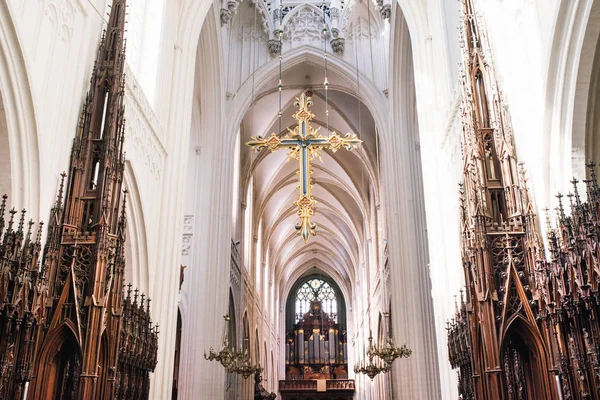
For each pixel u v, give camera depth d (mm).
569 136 8391
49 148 8414
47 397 7953
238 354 17484
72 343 8398
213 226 20516
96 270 8484
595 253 6832
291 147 14312
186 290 19672
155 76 14016
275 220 37875
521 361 8500
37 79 8156
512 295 8570
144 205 12531
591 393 6902
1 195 7910
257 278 33406
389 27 21406
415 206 20672
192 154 21109
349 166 31953
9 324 6926
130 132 11664
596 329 6832
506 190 9195
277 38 23359
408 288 19844
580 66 8008
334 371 48344
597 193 7094
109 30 10250
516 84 9680
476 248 8898
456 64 13555
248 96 23000
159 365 12711
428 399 18641
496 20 10664
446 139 13734
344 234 41562
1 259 6883
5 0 7277
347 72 23219
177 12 15750
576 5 7723
